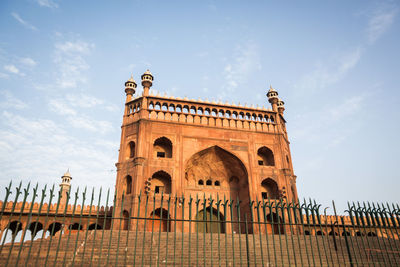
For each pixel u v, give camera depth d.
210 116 23.23
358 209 7.20
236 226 22.03
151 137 21.12
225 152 22.39
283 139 24.42
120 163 20.91
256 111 24.75
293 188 23.47
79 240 12.01
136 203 18.67
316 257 11.95
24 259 9.40
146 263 9.70
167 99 22.91
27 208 18.33
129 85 24.48
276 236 14.88
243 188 22.58
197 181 23.25
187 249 11.48
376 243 13.94
